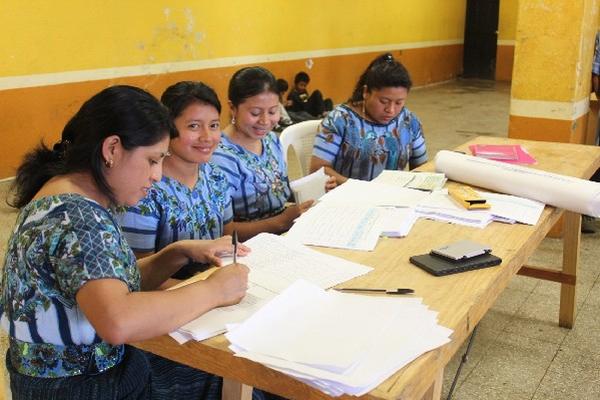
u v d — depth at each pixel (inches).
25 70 209.6
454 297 51.6
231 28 291.7
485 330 105.7
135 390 52.1
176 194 71.0
